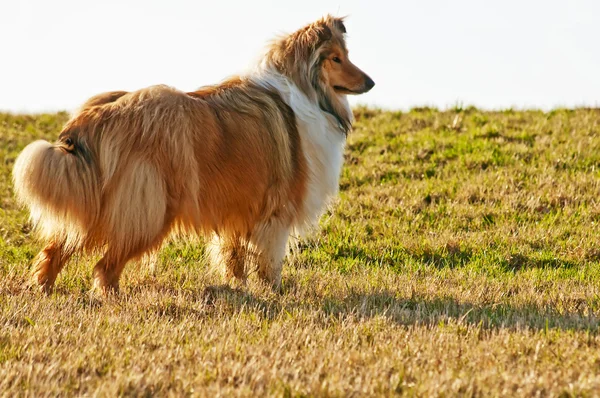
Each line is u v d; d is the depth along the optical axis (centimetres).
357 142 1797
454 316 754
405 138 1798
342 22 926
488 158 1596
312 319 703
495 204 1352
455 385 512
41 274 817
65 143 755
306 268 1035
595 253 1106
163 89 778
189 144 762
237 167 806
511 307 807
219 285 859
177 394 508
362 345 634
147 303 763
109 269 775
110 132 750
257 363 561
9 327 667
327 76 903
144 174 744
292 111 869
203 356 588
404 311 763
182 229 802
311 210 894
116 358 583
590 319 732
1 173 1620
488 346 616
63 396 511
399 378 533
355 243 1145
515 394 506
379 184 1512
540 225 1226
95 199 752
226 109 814
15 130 2039
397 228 1231
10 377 534
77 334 651
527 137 1761
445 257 1103
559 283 934
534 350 611
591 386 509
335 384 514
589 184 1422
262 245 859
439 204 1346
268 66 878
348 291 867
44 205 741
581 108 2080
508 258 1089
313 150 880
